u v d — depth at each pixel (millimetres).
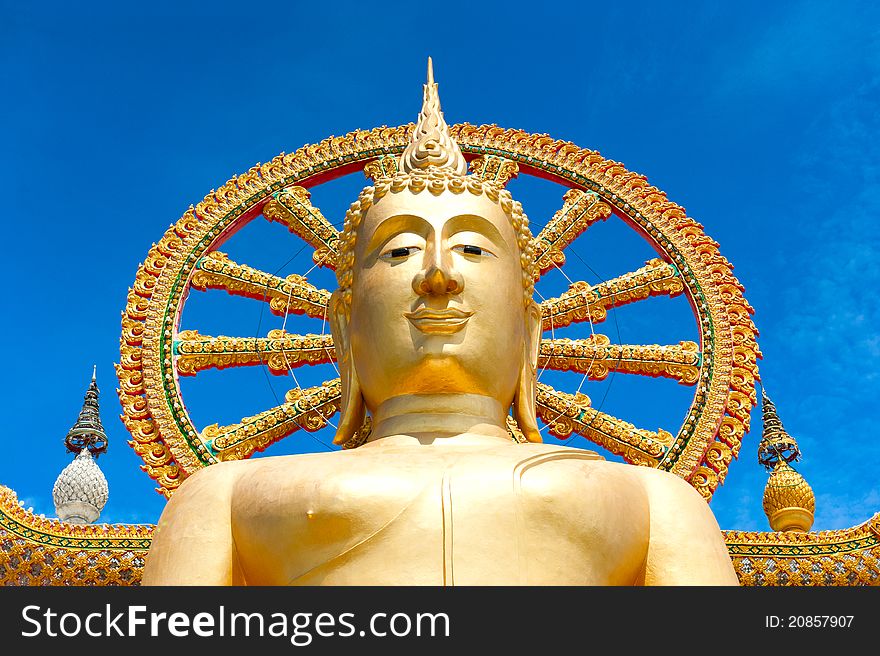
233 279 10766
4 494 8922
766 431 11586
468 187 9016
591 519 7414
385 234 8891
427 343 8438
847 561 9031
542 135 11703
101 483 14133
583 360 10430
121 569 8812
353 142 11641
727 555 7969
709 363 10102
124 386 9930
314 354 10438
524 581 7098
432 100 10125
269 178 11383
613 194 11273
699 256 10734
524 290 9352
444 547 7133
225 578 7590
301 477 7543
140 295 10453
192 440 9727
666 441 9828
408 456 7738
